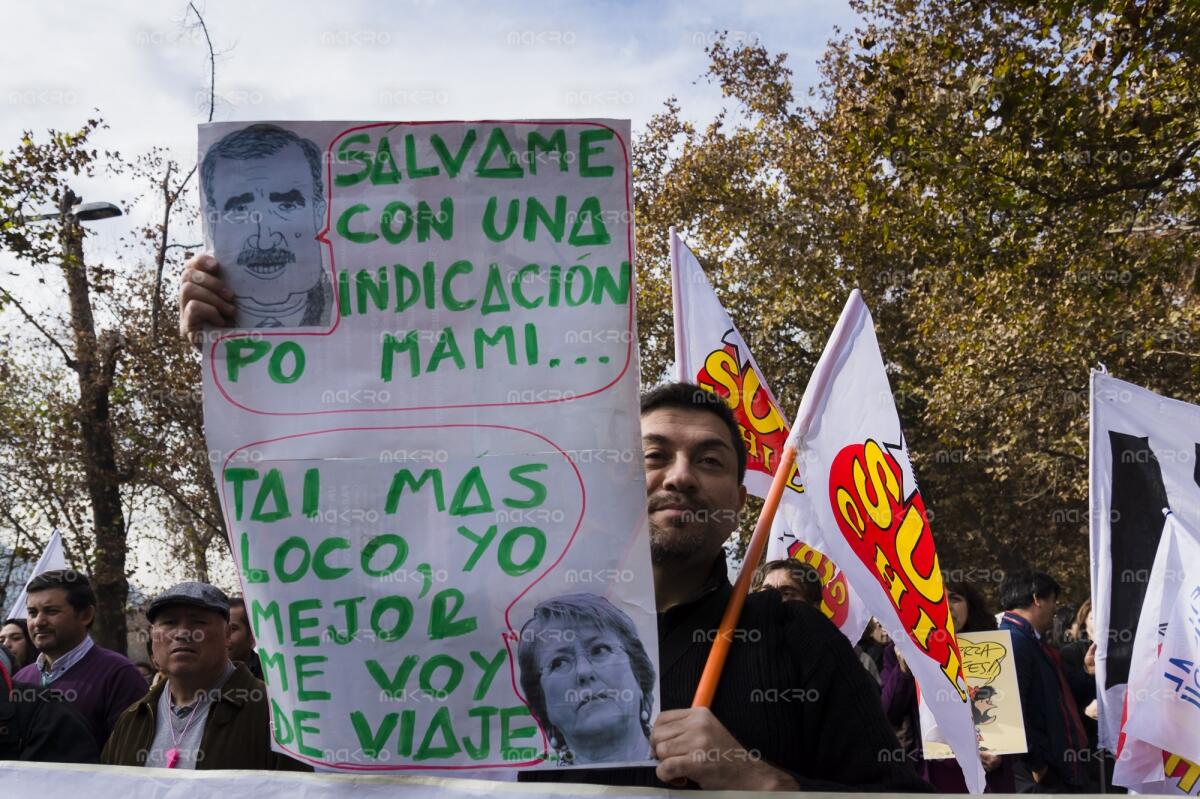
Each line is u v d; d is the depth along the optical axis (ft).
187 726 12.57
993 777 18.25
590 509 7.97
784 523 14.94
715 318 14.87
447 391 8.13
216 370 8.18
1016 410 58.18
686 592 8.79
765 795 7.36
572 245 8.25
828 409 10.34
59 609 17.48
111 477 59.82
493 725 7.84
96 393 59.41
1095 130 32.48
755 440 14.73
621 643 7.83
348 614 7.95
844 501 10.18
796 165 69.21
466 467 8.05
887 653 18.98
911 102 34.27
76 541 61.62
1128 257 39.73
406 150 8.34
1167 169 33.14
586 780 8.34
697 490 8.54
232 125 8.34
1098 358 54.24
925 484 75.51
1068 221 36.37
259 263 8.26
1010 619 19.80
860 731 7.98
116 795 8.36
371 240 8.27
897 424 10.80
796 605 8.54
